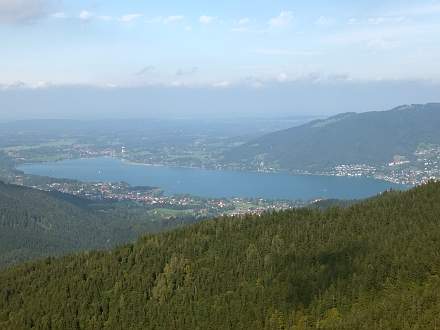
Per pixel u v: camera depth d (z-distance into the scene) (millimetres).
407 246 167125
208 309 165125
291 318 151250
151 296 179250
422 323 129750
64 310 178875
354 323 137125
